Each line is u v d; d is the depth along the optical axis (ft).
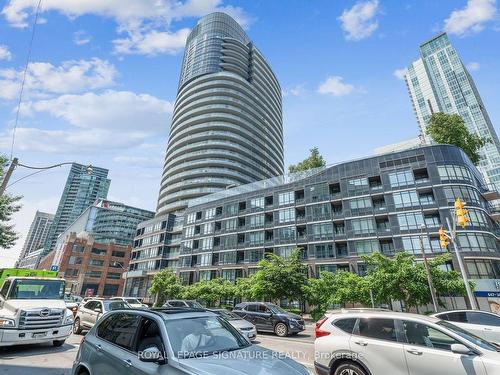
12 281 35.76
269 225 153.38
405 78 472.03
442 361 16.29
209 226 184.24
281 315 49.80
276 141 358.64
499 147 351.67
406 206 116.06
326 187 140.46
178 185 278.05
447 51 426.51
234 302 142.31
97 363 14.67
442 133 134.51
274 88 390.42
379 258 76.18
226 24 372.79
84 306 48.67
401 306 98.78
